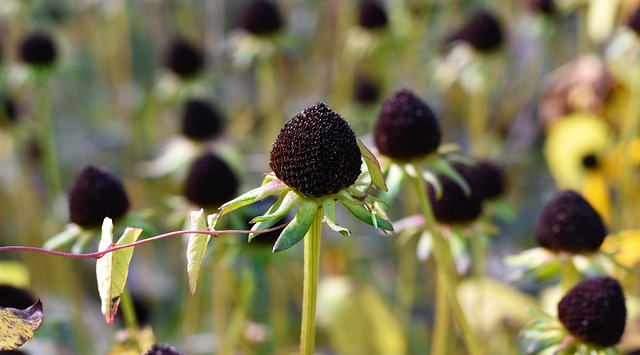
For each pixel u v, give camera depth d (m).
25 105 0.69
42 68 0.59
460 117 0.74
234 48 0.68
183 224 0.47
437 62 0.65
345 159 0.30
